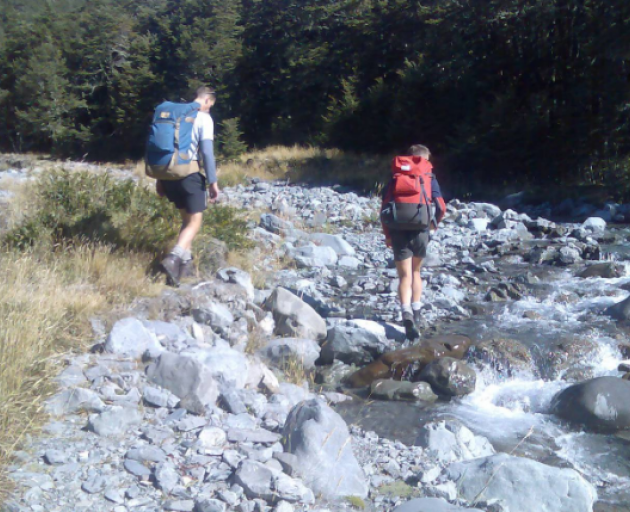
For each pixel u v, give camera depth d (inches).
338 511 137.9
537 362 234.4
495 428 193.2
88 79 1596.9
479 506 142.4
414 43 1106.7
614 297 305.0
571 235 455.5
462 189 698.8
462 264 373.1
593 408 193.9
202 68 1405.0
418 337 248.4
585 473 167.5
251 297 264.4
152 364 187.2
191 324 226.2
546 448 180.7
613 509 150.0
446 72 897.5
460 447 170.9
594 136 713.6
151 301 231.6
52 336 192.7
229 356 197.2
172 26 1464.1
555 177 730.2
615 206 553.6
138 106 1460.4
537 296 310.5
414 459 164.7
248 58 1397.6
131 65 1505.9
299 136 1278.3
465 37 859.4
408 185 241.9
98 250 255.1
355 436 180.7
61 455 144.8
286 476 142.1
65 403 165.8
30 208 304.5
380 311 286.2
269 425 170.7
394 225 243.8
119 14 1699.1
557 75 788.0
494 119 766.5
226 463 148.9
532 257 387.5
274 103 1365.7
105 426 157.5
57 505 130.5
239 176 762.2
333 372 229.6
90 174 316.2
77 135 1512.1
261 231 396.8
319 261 362.3
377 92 1021.8
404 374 225.8
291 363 224.5
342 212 525.0
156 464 146.1
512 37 812.0
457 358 236.5
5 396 150.3
